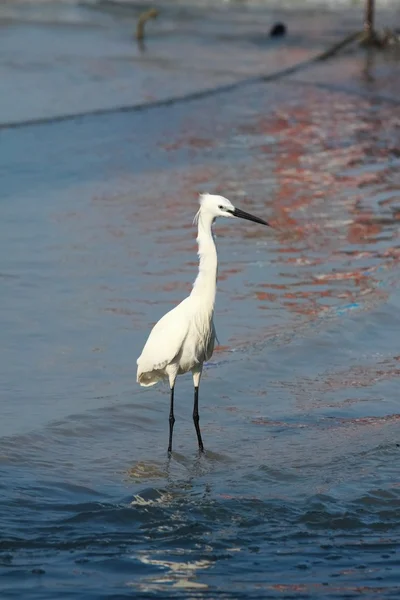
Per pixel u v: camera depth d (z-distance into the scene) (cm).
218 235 1964
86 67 4028
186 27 5253
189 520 884
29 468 1005
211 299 1041
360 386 1270
